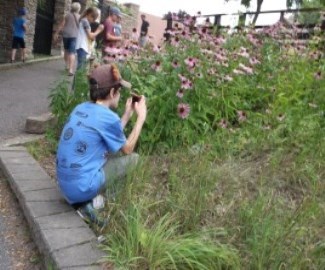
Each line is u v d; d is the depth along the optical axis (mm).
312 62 5777
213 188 3330
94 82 3225
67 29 9953
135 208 2865
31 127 5277
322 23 7094
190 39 5148
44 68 12133
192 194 3100
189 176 3459
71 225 2963
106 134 3119
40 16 14812
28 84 9125
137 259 2535
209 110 4586
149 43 5012
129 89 4191
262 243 2533
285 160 3811
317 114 4527
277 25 6438
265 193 3254
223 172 3568
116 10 7609
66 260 2533
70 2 16172
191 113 4469
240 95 5023
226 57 5168
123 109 4168
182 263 2504
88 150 3076
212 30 5934
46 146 4805
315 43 6230
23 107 6844
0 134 5168
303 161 3754
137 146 4215
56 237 2785
